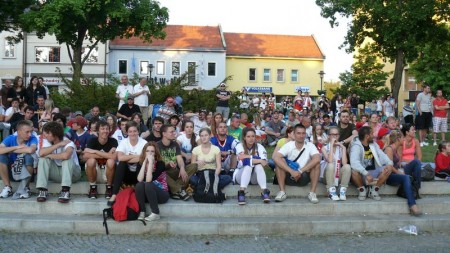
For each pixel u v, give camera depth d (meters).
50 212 7.94
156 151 7.91
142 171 7.68
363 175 8.50
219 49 52.94
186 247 6.91
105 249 6.74
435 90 34.78
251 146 8.63
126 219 7.52
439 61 34.84
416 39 27.38
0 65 46.09
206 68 52.78
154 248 6.83
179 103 15.70
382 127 11.27
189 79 21.16
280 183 8.44
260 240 7.33
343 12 28.59
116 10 27.81
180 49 51.84
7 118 13.09
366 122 14.28
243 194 8.14
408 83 45.44
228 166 9.09
